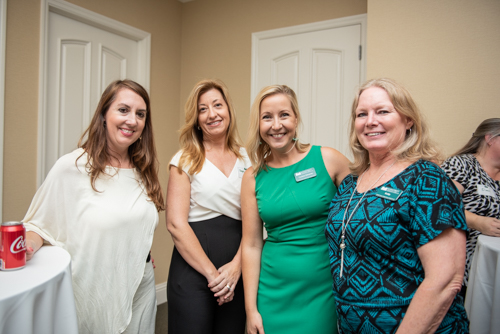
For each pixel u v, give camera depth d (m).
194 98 1.70
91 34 2.83
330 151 1.47
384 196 1.07
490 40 2.15
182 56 3.68
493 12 2.15
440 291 0.96
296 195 1.39
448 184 1.03
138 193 1.56
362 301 1.07
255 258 1.51
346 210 1.17
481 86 2.18
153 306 1.62
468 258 1.90
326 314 1.34
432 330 0.97
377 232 1.04
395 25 2.38
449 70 2.25
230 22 3.40
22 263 1.09
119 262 1.45
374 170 1.20
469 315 1.65
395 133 1.12
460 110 2.23
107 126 1.48
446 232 0.98
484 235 1.75
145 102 1.59
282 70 3.16
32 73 2.39
